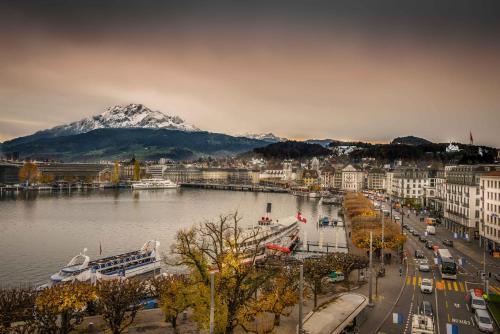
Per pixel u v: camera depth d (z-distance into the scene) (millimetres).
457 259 131750
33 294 77750
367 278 108812
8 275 130750
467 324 76312
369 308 84188
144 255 130250
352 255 108188
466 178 175000
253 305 72812
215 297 62375
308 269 92875
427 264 117688
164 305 70750
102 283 75125
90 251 166250
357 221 174250
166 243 181125
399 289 98438
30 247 171500
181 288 70188
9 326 65750
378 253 138500
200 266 66125
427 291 94688
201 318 62500
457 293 95375
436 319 78625
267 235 161250
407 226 197750
